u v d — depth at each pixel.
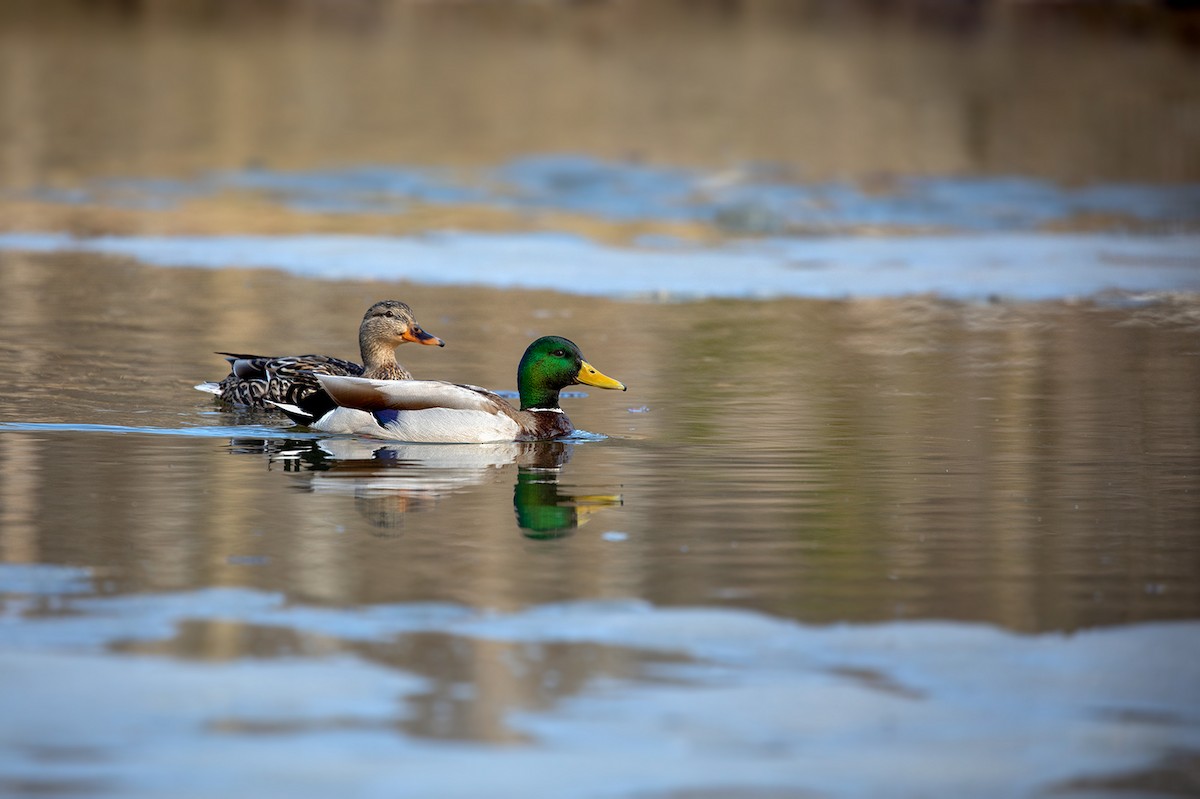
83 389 17.02
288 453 14.23
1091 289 25.97
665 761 7.40
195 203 32.91
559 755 7.43
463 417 15.00
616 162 38.34
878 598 9.73
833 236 31.11
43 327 20.83
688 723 7.80
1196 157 39.94
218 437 14.93
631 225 31.95
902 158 39.41
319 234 30.02
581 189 35.50
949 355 20.19
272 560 10.38
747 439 15.02
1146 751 7.57
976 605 9.60
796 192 35.50
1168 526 11.56
